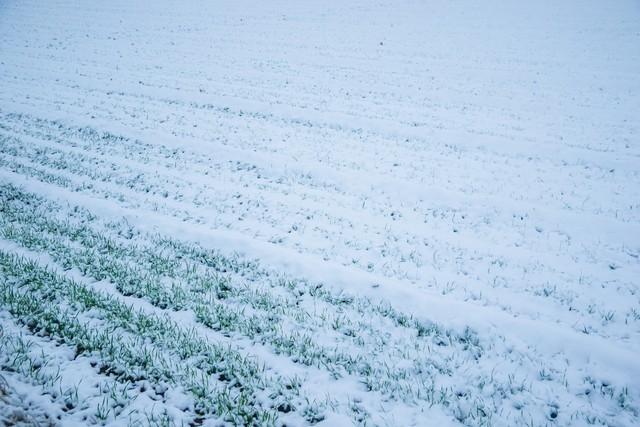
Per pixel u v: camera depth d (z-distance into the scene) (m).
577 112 17.28
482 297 7.30
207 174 12.27
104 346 5.82
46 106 17.95
